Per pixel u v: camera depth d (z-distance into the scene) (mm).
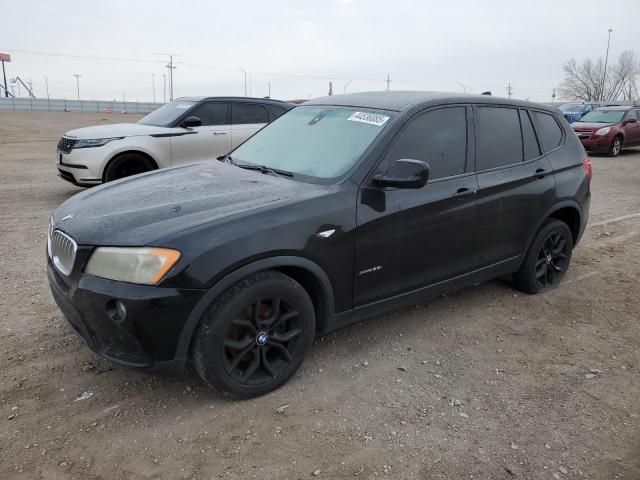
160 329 2760
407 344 3922
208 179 3719
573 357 3838
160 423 2930
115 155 8266
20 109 64000
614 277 5445
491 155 4230
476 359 3760
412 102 3879
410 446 2824
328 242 3217
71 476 2531
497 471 2668
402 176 3248
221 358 2949
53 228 3293
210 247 2812
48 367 3418
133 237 2797
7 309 4227
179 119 8922
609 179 12117
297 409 3100
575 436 2955
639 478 2656
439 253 3865
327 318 3387
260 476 2572
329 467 2648
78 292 2861
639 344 4062
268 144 4273
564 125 5055
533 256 4707
